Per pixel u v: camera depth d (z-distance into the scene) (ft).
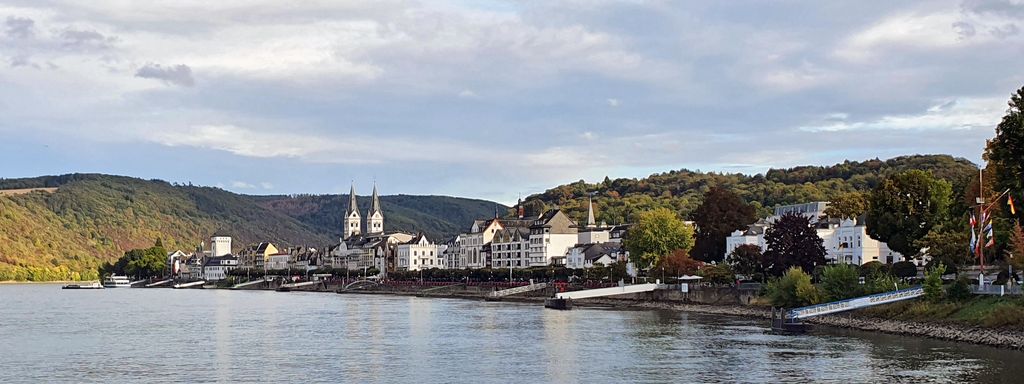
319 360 405.18
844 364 366.22
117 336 526.98
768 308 617.21
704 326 537.65
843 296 541.34
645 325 550.77
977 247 486.79
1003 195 495.41
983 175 558.97
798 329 489.67
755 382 331.77
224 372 373.40
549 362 389.80
